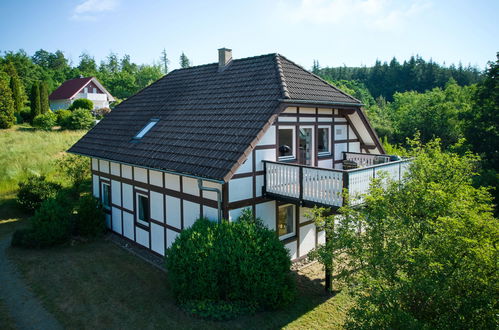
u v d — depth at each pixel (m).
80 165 19.36
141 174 13.00
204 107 12.95
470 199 7.34
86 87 57.88
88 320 8.65
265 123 10.22
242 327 8.37
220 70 15.23
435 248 6.22
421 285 5.80
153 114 14.87
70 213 14.24
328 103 12.18
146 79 94.44
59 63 110.75
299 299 9.71
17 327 8.38
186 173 10.05
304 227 12.45
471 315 5.66
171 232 11.95
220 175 9.27
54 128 37.00
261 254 9.09
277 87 11.58
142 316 8.78
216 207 10.21
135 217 13.59
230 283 8.99
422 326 5.68
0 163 22.56
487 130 25.72
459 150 26.27
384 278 6.57
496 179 19.28
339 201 9.27
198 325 8.42
